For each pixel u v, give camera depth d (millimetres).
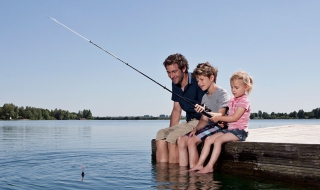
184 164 4695
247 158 4109
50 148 7418
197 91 4828
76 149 7160
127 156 5918
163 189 3434
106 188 3496
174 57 4684
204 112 4352
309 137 5188
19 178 3994
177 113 5211
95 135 13430
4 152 6582
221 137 4285
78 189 3475
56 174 4223
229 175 4145
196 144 4535
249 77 4371
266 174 3918
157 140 5035
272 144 3855
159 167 4629
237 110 4293
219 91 4547
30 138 11305
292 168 3676
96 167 4707
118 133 15227
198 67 4559
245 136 4398
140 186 3564
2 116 73000
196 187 3527
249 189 3465
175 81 4762
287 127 7664
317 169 3473
